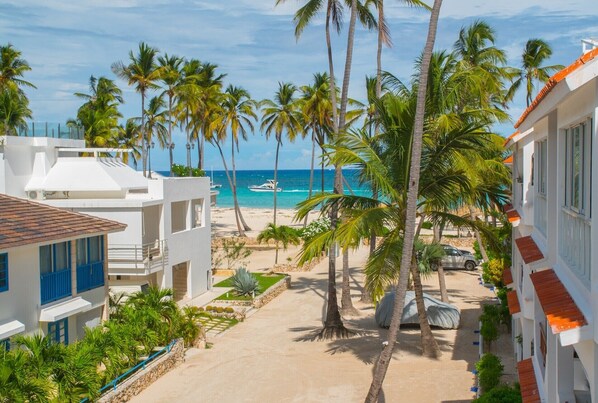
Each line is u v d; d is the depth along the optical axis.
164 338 23.27
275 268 43.88
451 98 21.20
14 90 56.34
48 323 21.36
